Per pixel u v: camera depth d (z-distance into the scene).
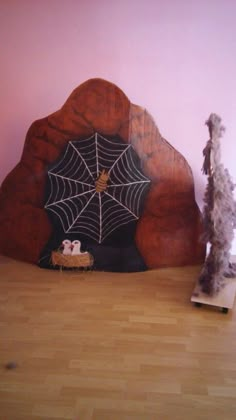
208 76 1.76
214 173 1.50
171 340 1.36
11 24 1.76
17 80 1.85
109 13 1.71
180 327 1.44
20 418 1.02
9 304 1.58
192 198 1.83
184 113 1.83
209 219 1.55
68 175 1.78
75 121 1.73
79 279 1.81
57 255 1.86
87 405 1.06
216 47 1.72
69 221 1.83
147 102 1.83
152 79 1.79
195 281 1.80
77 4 1.71
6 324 1.44
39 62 1.81
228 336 1.39
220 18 1.67
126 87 1.82
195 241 1.89
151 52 1.75
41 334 1.38
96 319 1.48
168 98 1.82
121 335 1.39
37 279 1.80
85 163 1.76
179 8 1.68
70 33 1.76
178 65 1.76
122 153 1.73
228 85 1.77
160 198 1.82
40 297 1.64
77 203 1.81
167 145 1.76
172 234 1.87
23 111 1.90
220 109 1.81
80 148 1.75
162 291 1.71
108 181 1.77
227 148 1.86
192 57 1.74
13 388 1.12
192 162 1.90
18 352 1.29
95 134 1.73
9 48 1.80
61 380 1.16
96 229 1.83
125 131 1.72
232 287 1.67
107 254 1.86
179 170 1.79
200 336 1.39
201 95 1.79
